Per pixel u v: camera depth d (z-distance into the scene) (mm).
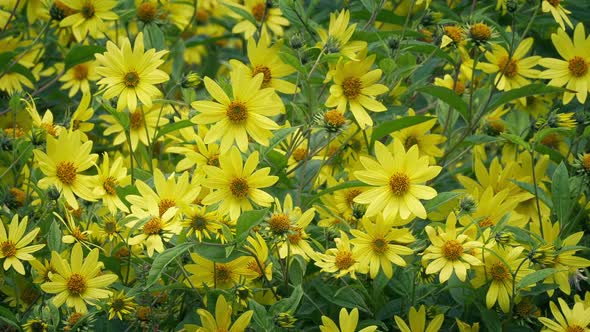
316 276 1013
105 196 1001
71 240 956
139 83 1027
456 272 912
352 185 1002
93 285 953
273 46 1103
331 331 927
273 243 927
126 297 960
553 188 1029
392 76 1125
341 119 1028
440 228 937
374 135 1087
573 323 967
